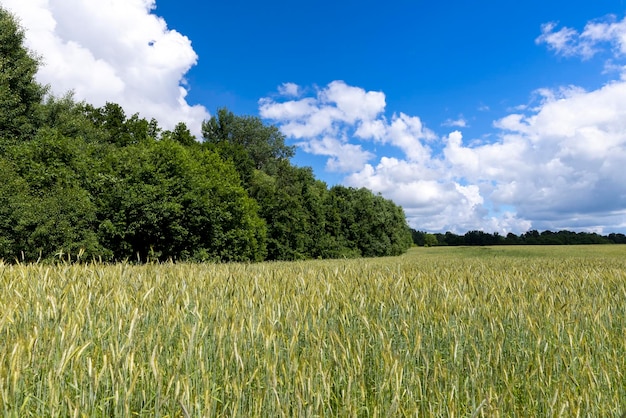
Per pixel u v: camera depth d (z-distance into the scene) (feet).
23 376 9.00
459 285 21.47
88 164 78.95
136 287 18.13
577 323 14.87
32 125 91.71
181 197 84.38
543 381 11.34
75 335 10.31
